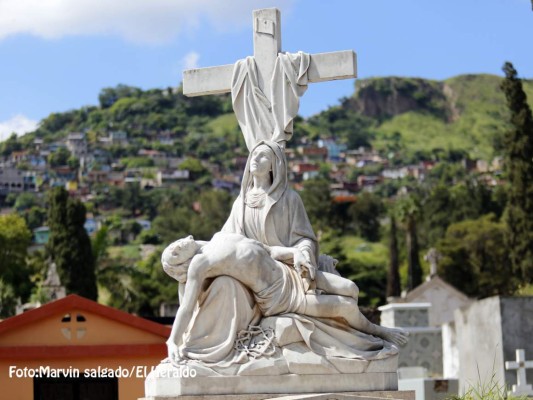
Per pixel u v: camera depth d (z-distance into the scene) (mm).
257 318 10859
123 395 20828
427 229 96125
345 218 116500
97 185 158375
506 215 54406
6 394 20609
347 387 10648
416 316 27156
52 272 44625
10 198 157125
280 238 11273
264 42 12109
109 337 21078
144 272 68062
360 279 82750
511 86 53500
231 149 178625
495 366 19641
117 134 182375
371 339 10969
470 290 77125
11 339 20828
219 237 11000
